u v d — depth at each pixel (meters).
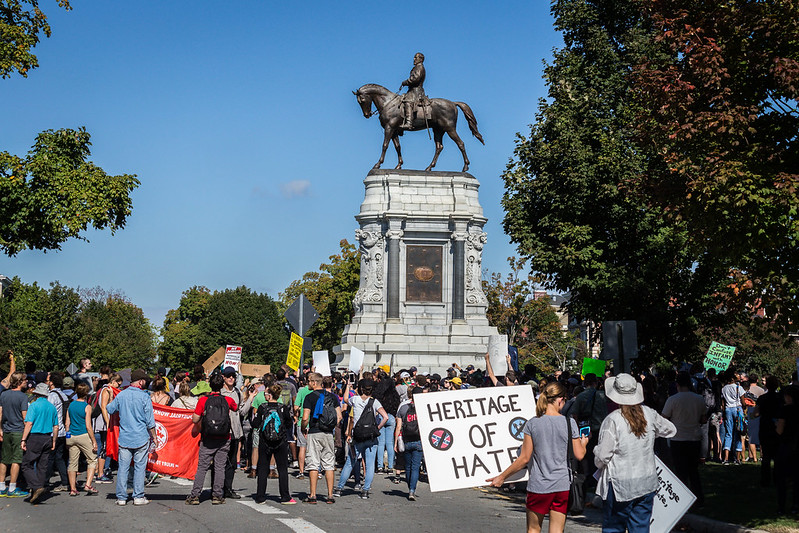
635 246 38.88
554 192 38.97
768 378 18.94
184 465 18.69
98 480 21.27
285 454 17.67
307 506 17.30
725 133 17.00
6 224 33.16
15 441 18.06
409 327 45.16
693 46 17.81
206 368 33.62
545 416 11.27
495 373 21.20
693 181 16.73
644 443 11.01
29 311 79.94
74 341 81.31
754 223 16.08
